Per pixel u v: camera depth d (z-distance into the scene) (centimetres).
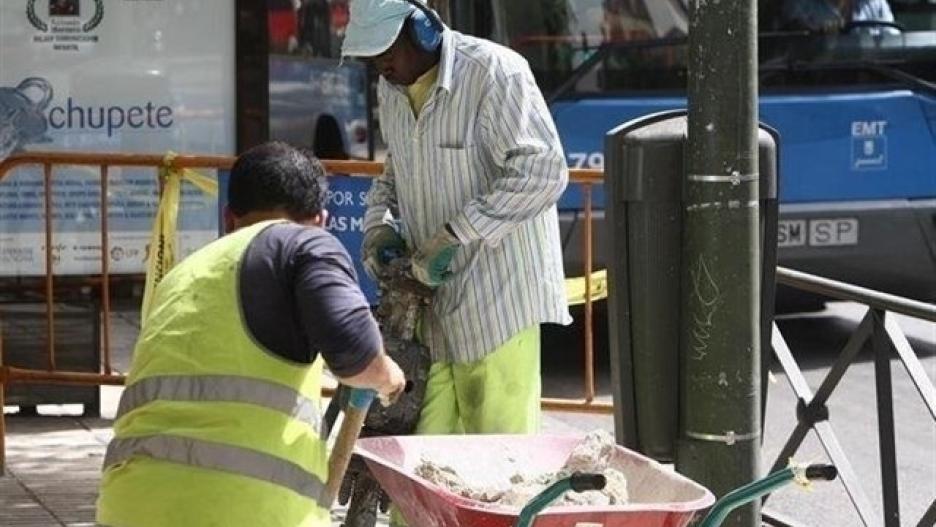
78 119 2161
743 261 1033
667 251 1067
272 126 2248
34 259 2123
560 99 2116
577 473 811
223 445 812
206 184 1631
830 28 2189
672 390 1079
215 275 834
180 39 2178
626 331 1083
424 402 1117
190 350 825
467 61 1077
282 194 873
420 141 1093
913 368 1241
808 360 2234
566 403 1694
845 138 2186
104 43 2158
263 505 811
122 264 2156
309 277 817
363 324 812
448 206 1098
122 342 2111
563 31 2120
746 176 1028
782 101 2169
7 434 1750
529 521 786
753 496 820
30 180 2116
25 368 1791
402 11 1049
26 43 2142
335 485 870
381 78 1122
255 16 2195
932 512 1278
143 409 830
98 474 1594
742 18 1015
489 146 1078
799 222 2172
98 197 2136
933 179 2220
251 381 819
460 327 1102
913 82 2208
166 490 810
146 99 2178
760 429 1059
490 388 1108
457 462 997
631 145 1061
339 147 2419
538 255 1107
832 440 1327
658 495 933
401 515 1020
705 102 1023
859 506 1314
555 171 1062
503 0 2103
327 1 2356
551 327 2422
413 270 1084
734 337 1036
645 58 2139
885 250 2205
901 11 2222
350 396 864
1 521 1440
